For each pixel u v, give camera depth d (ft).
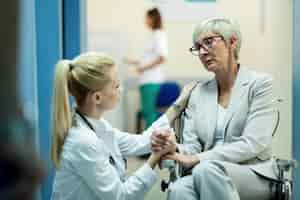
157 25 17.44
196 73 19.35
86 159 5.40
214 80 7.00
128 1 19.17
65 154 5.51
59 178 5.60
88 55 5.70
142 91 17.78
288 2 11.13
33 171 1.54
